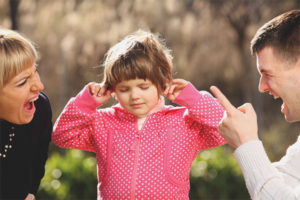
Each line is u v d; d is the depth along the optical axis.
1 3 9.02
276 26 1.93
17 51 2.07
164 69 2.41
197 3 10.57
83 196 5.48
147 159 2.39
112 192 2.38
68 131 2.50
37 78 2.20
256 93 11.73
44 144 2.66
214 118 2.40
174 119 2.48
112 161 2.42
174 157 2.39
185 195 2.43
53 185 5.37
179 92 2.48
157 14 9.93
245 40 10.45
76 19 10.04
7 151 2.48
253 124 1.90
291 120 2.00
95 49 10.27
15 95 2.12
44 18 10.32
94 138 2.51
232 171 5.75
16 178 2.55
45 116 2.55
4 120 2.41
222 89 13.44
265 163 1.81
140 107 2.35
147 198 2.34
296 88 1.89
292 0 10.69
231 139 1.93
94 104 2.46
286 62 1.88
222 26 10.61
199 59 10.93
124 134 2.46
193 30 10.45
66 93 12.70
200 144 2.54
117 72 2.30
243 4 10.24
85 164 5.58
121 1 10.69
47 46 11.09
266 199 1.76
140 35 2.51
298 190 1.71
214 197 5.69
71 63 11.73
